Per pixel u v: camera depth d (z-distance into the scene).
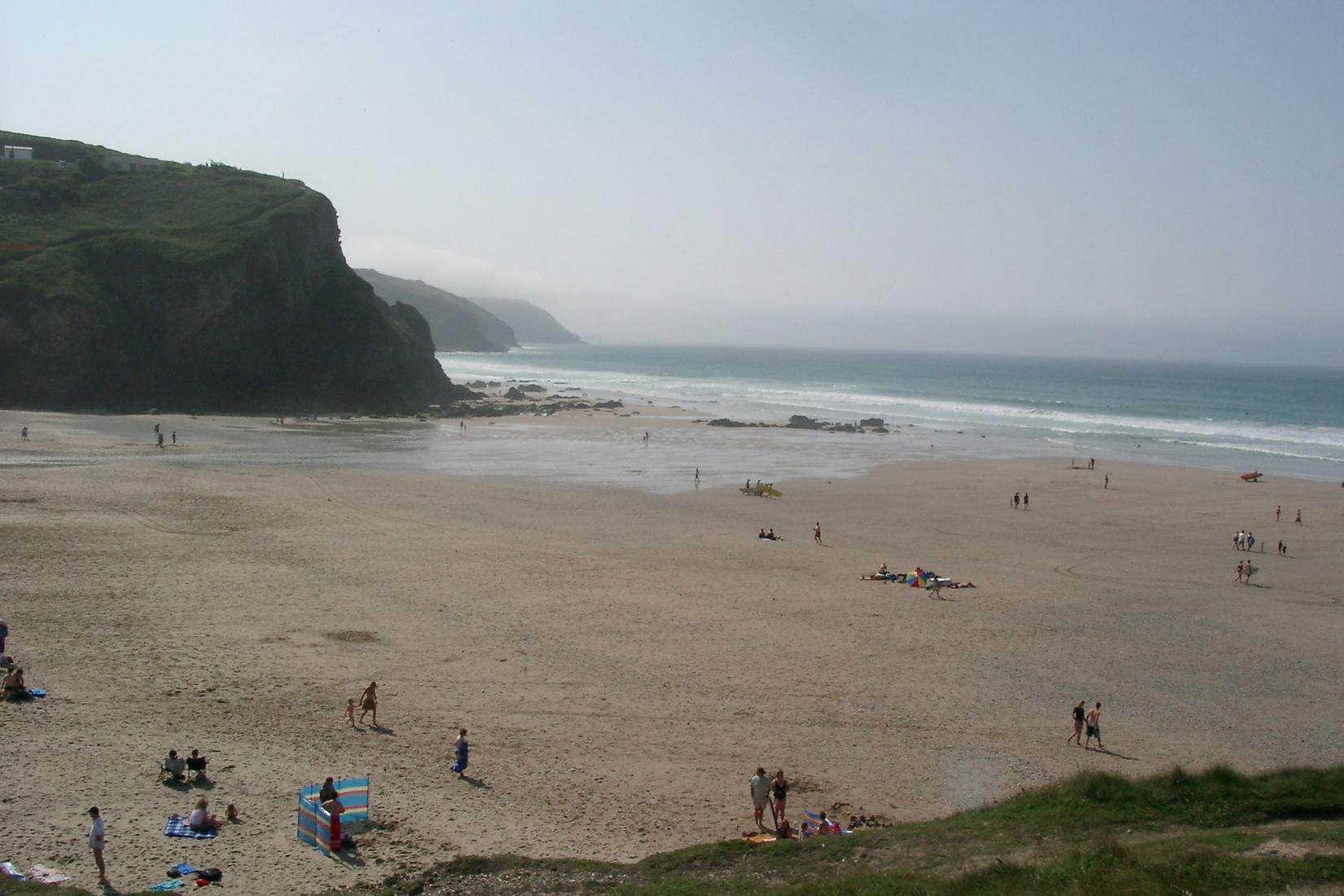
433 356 145.12
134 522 47.62
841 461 84.00
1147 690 29.22
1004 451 93.19
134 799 19.64
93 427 86.75
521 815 19.95
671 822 20.03
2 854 17.17
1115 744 24.86
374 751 22.80
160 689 25.91
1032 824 18.64
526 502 59.38
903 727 25.67
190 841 18.06
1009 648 33.19
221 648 29.67
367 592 37.06
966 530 55.59
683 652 31.27
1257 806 18.88
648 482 69.56
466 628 33.00
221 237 114.38
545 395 156.88
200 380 110.88
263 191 131.75
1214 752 24.42
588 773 22.23
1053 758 23.77
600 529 51.81
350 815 19.17
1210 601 40.59
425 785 21.09
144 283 108.81
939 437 104.44
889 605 38.28
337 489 61.00
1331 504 65.94
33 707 24.06
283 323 118.38
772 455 86.75
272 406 114.75
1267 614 38.66
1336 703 28.41
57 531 44.47
